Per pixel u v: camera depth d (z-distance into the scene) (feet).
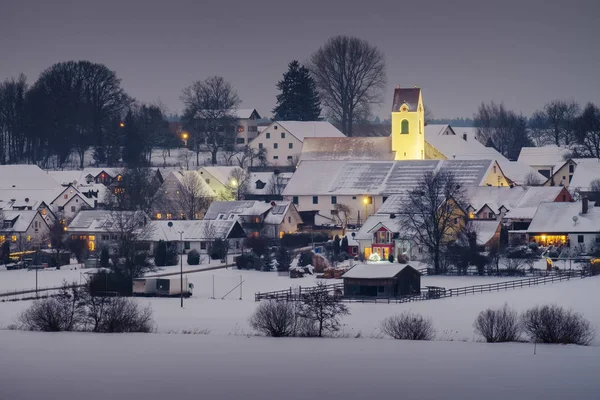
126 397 297.53
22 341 382.42
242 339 388.16
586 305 470.39
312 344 376.27
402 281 528.63
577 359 343.87
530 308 462.60
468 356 350.02
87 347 368.89
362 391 302.45
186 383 312.91
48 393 302.25
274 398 295.69
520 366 333.01
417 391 302.04
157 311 479.41
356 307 487.61
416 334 396.57
